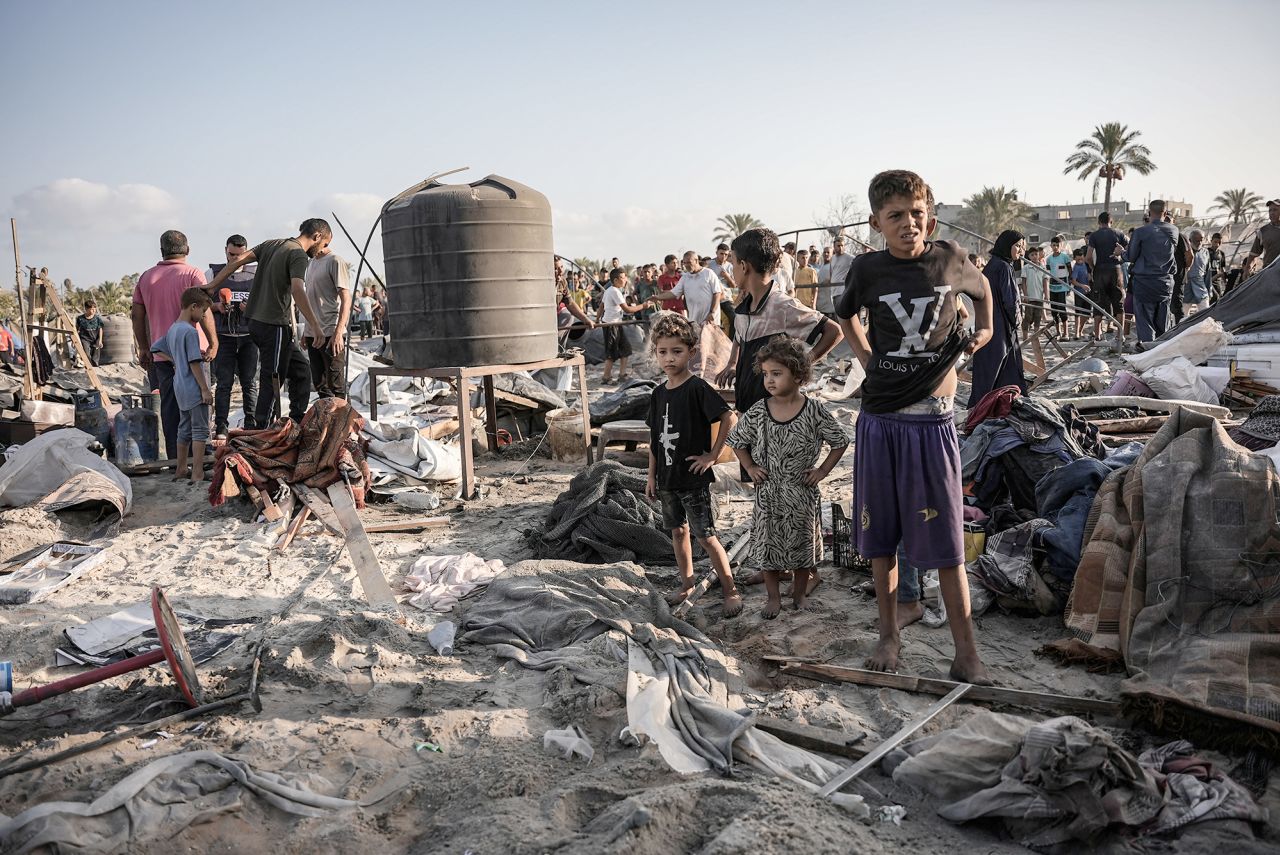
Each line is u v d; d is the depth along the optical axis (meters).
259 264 8.72
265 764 3.29
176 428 9.05
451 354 7.64
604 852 2.59
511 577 5.09
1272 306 11.05
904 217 3.62
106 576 5.81
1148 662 3.67
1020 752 2.88
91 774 3.25
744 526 6.36
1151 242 13.51
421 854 2.76
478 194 7.59
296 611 5.01
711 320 13.22
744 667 4.16
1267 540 3.78
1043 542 4.59
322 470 6.82
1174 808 2.76
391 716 3.70
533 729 3.55
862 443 3.91
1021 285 17.12
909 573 4.57
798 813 2.76
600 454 8.73
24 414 9.48
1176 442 4.18
